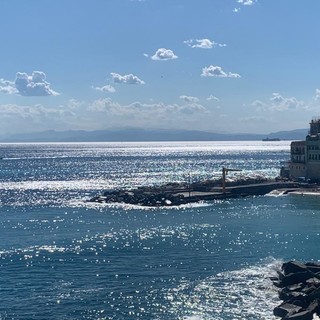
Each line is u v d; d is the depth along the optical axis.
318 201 156.75
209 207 150.88
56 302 67.19
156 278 76.75
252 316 61.75
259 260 85.94
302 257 87.69
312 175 191.75
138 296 69.12
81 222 126.75
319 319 57.97
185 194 173.38
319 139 189.25
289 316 58.22
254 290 70.62
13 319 61.97
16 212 146.12
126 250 94.38
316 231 109.31
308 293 64.31
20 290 71.94
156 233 110.00
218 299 67.50
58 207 156.50
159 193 171.25
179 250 93.75
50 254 92.00
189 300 67.44
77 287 73.06
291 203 154.00
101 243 100.69
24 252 93.69
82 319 61.88
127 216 135.88
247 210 142.38
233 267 81.88
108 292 70.81
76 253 92.56
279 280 73.50
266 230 111.25
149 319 61.44
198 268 81.69
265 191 181.12
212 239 102.94
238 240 101.56
